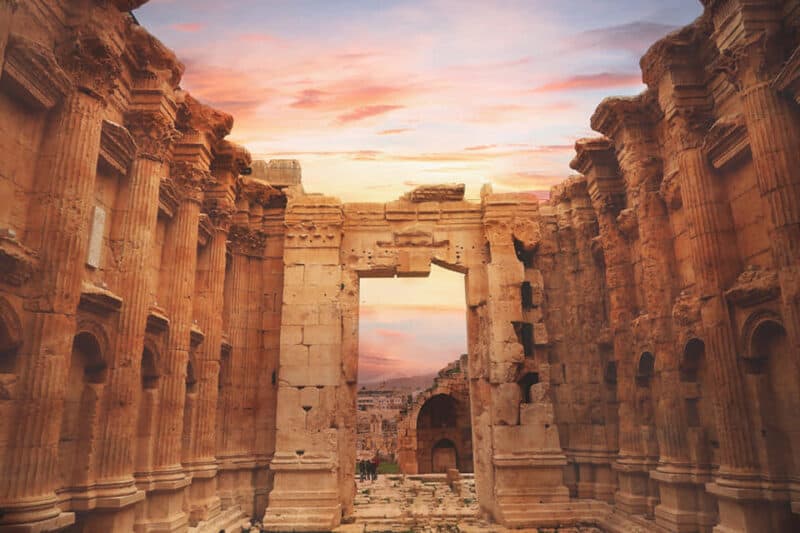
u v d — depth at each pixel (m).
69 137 11.13
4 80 9.84
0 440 9.62
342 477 20.42
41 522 9.52
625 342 19.23
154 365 15.26
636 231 19.05
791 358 12.19
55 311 10.46
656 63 16.17
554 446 20.17
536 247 22.30
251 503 20.91
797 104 11.52
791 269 11.02
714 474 14.48
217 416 21.03
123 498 12.45
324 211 21.95
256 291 23.06
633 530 16.20
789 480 12.25
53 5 11.09
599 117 19.42
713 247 14.17
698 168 14.75
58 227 10.73
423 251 22.39
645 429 17.88
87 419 12.52
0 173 10.04
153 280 16.14
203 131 17.70
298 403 20.36
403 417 41.25
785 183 11.30
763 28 12.02
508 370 20.77
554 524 18.81
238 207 22.77
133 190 14.25
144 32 14.19
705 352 14.52
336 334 20.98
